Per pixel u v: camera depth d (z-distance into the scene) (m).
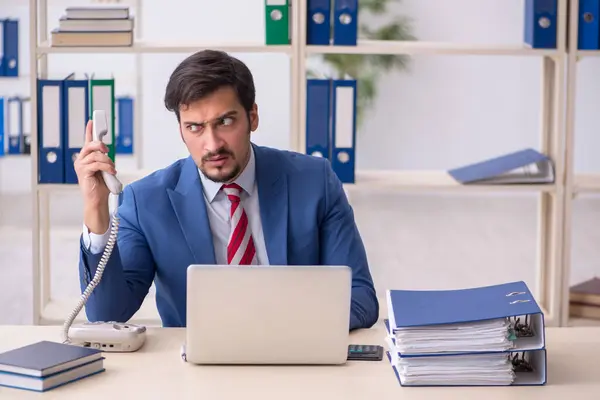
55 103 3.66
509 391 1.96
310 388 1.96
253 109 2.44
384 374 2.06
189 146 2.36
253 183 2.59
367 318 2.48
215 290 2.04
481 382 2.00
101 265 2.33
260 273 2.04
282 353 2.09
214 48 3.74
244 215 2.56
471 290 2.21
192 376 2.02
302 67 3.73
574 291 3.96
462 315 2.02
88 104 3.65
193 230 2.54
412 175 4.12
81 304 2.27
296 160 2.68
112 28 3.69
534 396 1.93
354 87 3.70
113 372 2.04
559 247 3.87
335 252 2.63
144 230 2.56
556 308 3.89
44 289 4.07
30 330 2.36
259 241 2.58
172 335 2.32
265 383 1.98
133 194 2.58
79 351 2.03
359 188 3.79
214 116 2.29
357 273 2.62
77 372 1.99
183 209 2.55
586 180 3.99
